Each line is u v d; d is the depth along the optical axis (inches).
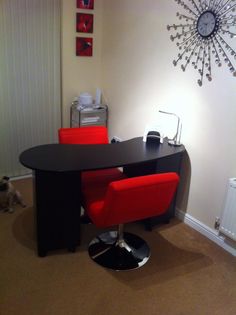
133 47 118.3
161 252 90.8
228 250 92.7
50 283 76.9
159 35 105.1
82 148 93.2
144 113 119.6
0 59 116.3
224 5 82.4
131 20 116.6
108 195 65.7
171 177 69.1
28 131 132.3
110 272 81.6
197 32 91.4
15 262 83.4
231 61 83.1
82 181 92.4
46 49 125.9
